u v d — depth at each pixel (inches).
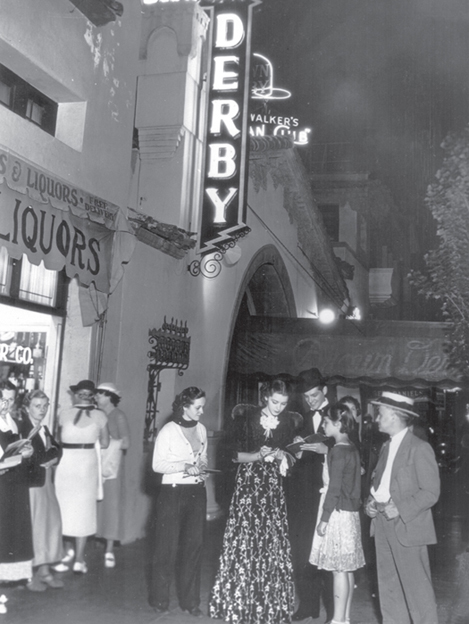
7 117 275.7
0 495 238.8
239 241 534.9
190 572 233.5
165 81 438.3
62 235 286.5
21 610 227.5
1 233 252.8
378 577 209.0
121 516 309.9
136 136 435.5
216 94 453.1
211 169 445.4
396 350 525.7
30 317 313.3
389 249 1201.4
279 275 669.3
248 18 457.4
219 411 498.6
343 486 215.6
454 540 400.8
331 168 1035.3
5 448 241.0
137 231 362.6
